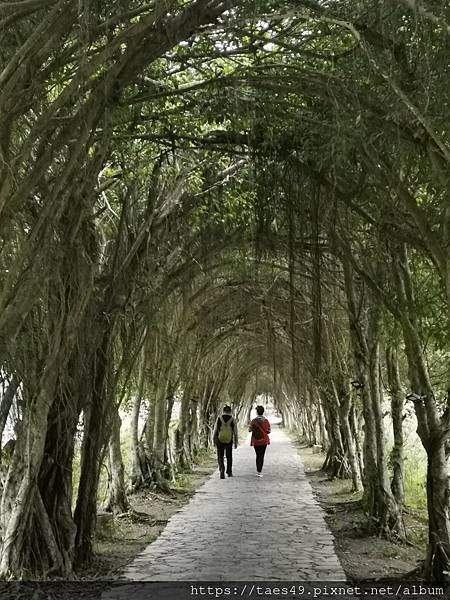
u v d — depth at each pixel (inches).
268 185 319.0
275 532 404.5
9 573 279.0
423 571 278.4
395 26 205.0
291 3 217.8
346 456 692.1
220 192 414.6
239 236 448.8
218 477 746.2
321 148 274.8
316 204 304.2
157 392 623.2
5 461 303.4
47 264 233.9
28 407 284.4
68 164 208.2
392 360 404.8
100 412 338.3
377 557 335.3
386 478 397.7
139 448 600.1
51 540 291.9
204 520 452.4
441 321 303.0
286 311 751.1
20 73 176.2
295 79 248.7
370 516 395.9
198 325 767.7
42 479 304.3
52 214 215.2
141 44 210.7
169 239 422.6
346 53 232.5
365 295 430.0
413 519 465.1
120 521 442.9
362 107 240.1
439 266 251.4
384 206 299.3
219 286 634.8
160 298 439.8
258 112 295.7
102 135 236.5
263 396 3078.2
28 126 234.1
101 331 333.7
